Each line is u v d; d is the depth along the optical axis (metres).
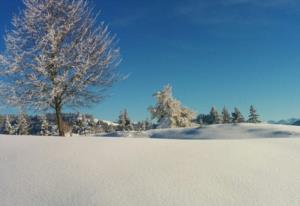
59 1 15.09
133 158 6.51
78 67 14.29
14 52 14.42
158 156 6.72
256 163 6.42
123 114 61.78
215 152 7.22
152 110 46.59
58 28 14.58
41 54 14.23
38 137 8.91
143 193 4.75
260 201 4.54
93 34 15.05
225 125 31.22
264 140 9.28
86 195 4.66
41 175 5.49
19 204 4.43
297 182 5.32
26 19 14.67
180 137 29.45
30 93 14.34
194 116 47.66
